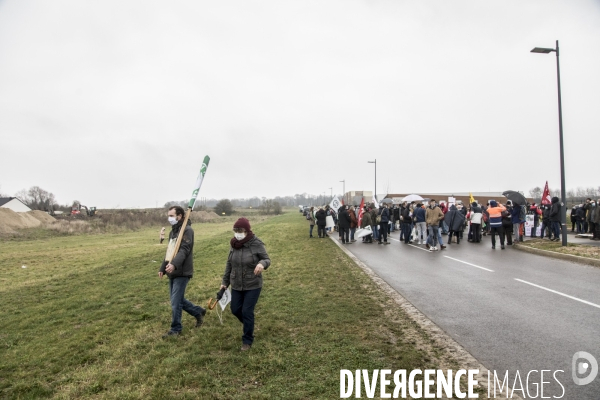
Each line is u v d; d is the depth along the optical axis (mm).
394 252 15484
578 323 6273
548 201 17891
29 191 93625
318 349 5238
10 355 5676
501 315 6773
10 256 20531
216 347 5430
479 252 15039
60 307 8484
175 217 6215
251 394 4105
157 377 4570
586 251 13258
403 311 6953
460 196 53344
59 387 4531
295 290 8711
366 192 50750
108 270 13836
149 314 7223
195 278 10820
